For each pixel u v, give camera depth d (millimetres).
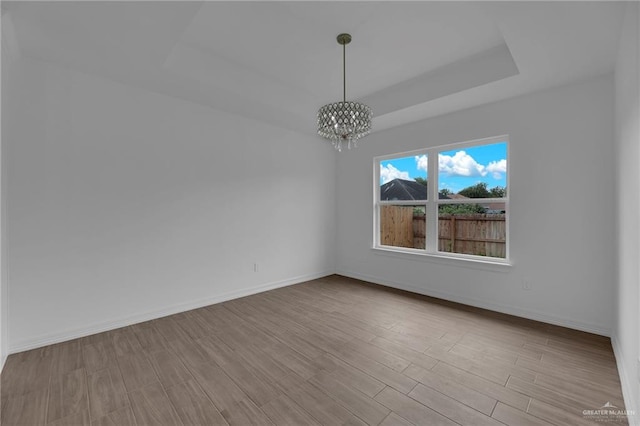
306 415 1617
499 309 3154
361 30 2350
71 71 2529
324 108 2387
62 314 2486
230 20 2230
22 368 2072
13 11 1807
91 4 1762
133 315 2861
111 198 2740
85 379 1953
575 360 2154
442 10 2105
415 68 2941
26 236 2320
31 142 2338
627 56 1727
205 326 2811
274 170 4082
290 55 2752
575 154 2668
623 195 1952
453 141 3465
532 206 2918
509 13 1755
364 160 4496
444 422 1552
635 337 1553
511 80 2609
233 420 1583
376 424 1545
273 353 2295
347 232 4785
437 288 3672
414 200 4000
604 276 2533
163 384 1900
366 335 2607
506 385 1866
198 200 3328
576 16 1751
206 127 3383
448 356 2232
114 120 2752
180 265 3188
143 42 2148
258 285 3896
